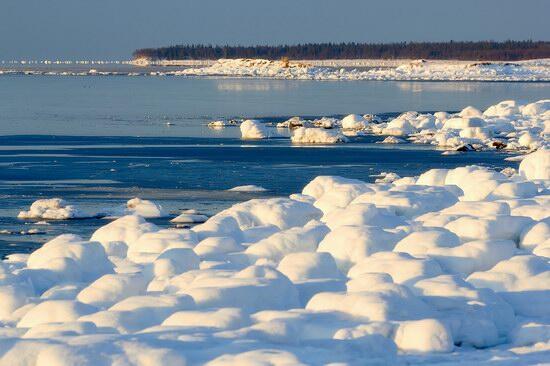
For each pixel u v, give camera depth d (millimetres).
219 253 34875
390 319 23953
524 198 47719
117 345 19812
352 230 34062
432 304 25734
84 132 132875
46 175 82938
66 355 19250
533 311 26938
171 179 81062
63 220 60125
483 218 36219
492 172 55906
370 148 112062
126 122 153375
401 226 36094
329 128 144875
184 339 21125
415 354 22391
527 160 67625
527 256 29875
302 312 24188
